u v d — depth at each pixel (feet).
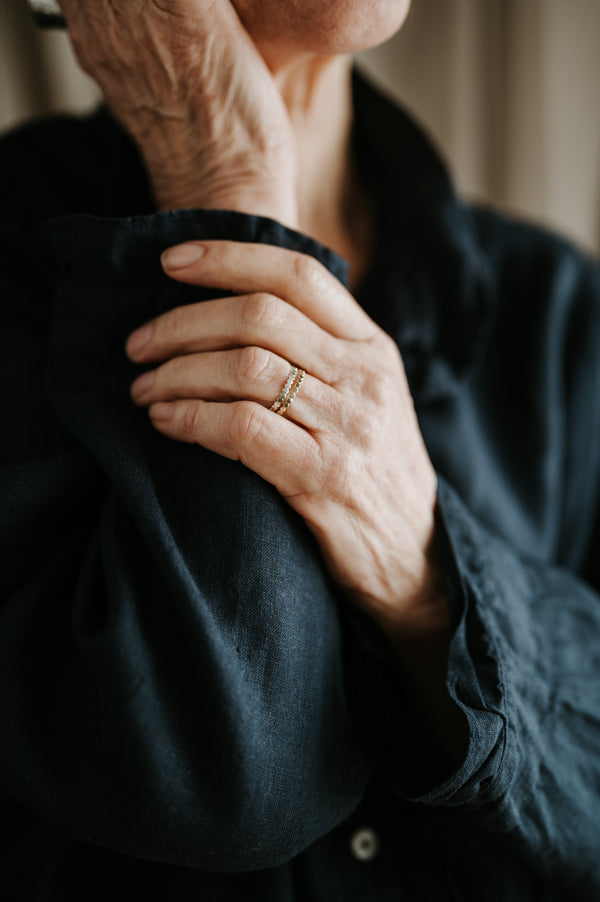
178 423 1.37
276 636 1.30
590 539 1.98
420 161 1.76
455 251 1.71
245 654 1.29
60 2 1.39
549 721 1.45
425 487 1.46
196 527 1.33
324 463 1.35
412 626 1.48
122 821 1.25
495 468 1.83
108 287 1.42
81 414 1.39
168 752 1.24
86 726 1.26
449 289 1.72
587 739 1.47
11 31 2.11
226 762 1.25
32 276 1.61
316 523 1.38
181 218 1.38
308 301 1.38
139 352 1.42
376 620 1.49
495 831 1.39
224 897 1.48
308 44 1.39
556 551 1.93
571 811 1.42
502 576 1.51
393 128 1.78
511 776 1.35
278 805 1.28
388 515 1.41
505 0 2.46
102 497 1.43
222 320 1.37
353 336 1.42
